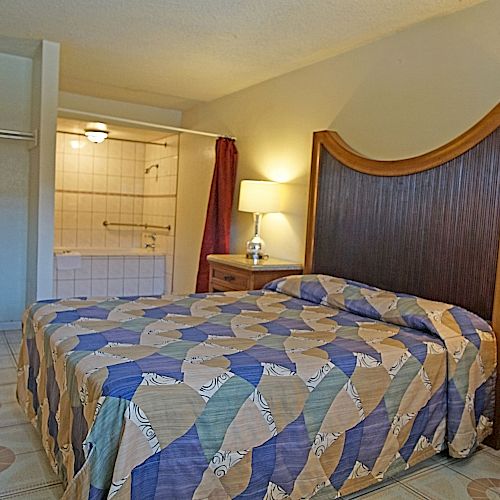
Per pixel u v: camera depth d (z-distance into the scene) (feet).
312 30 9.55
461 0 8.04
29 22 9.93
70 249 18.53
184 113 17.71
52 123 11.64
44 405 6.57
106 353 5.56
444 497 6.30
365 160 9.90
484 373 7.29
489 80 8.03
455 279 8.25
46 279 11.93
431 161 8.59
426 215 8.72
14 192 13.50
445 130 8.71
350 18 8.91
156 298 9.04
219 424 4.88
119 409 4.50
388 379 6.17
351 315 8.30
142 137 19.35
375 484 6.47
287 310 8.55
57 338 6.30
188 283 17.33
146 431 4.49
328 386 5.66
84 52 11.68
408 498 6.26
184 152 17.71
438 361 6.74
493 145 7.70
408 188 9.05
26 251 13.67
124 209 20.58
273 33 9.82
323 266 11.00
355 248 10.18
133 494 4.37
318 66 11.51
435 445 6.81
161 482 4.54
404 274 9.14
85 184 19.52
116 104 16.51
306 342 6.47
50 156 11.72
